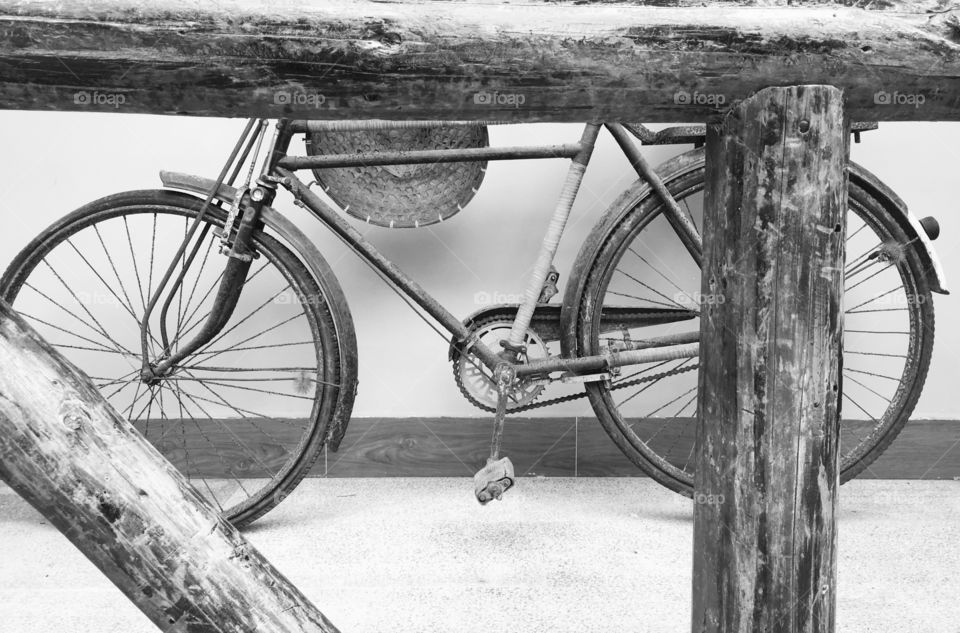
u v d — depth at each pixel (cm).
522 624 138
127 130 204
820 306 87
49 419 70
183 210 177
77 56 79
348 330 176
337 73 81
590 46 83
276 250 174
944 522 184
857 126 173
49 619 139
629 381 195
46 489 71
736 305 89
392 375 212
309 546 170
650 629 136
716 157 91
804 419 88
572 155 179
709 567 97
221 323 182
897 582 154
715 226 92
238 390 211
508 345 182
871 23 85
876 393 215
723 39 84
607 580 154
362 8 81
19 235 205
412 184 188
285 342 211
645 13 84
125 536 73
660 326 214
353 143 185
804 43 84
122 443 74
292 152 206
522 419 212
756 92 86
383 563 162
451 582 153
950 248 212
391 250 209
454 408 214
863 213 184
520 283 210
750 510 91
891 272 212
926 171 210
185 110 84
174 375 191
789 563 90
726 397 92
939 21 85
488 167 207
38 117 203
